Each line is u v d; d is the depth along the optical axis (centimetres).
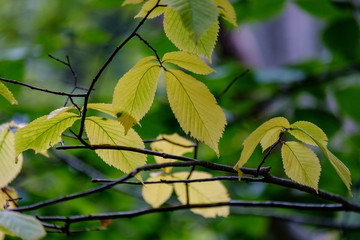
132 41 224
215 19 105
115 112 114
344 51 233
